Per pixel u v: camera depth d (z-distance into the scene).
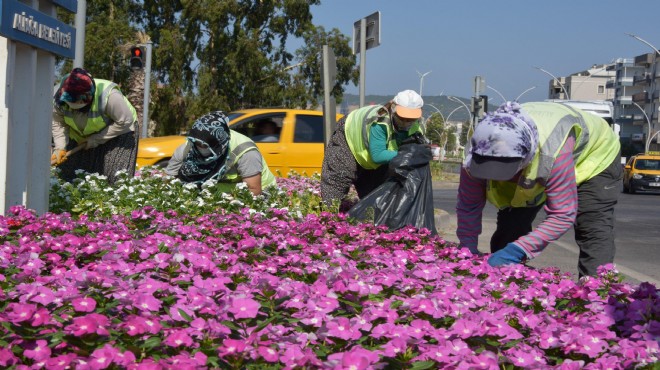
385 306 3.23
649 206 23.95
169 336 2.68
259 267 4.04
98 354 2.46
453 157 116.38
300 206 8.87
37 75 7.16
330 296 3.18
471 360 2.65
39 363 2.48
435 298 3.30
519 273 4.47
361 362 2.44
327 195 8.37
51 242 4.21
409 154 7.61
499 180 4.79
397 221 7.44
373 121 7.98
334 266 4.11
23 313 2.72
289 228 5.70
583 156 5.54
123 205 7.32
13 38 6.29
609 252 5.67
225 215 6.18
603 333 3.04
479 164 4.66
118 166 8.47
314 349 2.78
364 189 8.48
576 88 155.00
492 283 4.11
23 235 4.89
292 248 4.89
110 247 4.28
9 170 6.70
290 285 3.34
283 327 2.90
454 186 30.89
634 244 12.72
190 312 2.92
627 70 134.75
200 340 2.74
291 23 40.38
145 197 7.35
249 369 2.60
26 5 6.50
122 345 2.68
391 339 2.81
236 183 7.73
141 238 4.82
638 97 128.25
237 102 40.50
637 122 128.25
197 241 4.79
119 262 3.73
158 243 4.50
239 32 38.00
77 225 5.24
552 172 4.89
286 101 41.41
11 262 3.95
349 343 2.85
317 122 15.42
